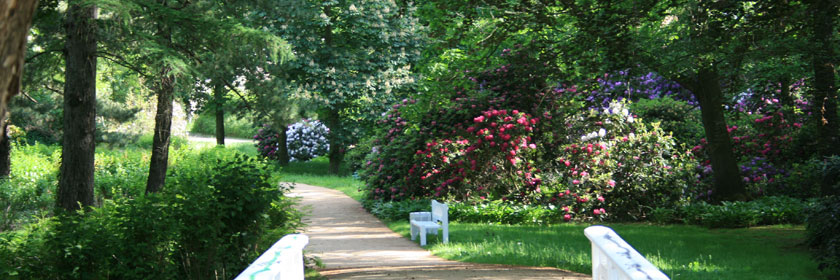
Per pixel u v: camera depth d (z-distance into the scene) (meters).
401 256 10.41
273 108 13.01
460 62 13.66
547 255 8.95
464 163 15.95
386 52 27.95
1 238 6.75
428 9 13.66
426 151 16.56
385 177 18.20
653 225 14.16
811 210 8.43
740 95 17.19
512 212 14.52
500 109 16.53
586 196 14.84
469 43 13.29
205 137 48.19
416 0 18.34
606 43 10.45
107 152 21.23
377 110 27.47
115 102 22.97
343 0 26.50
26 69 11.64
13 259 6.29
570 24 13.66
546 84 16.56
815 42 10.05
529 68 12.13
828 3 9.69
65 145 10.41
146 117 31.86
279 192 8.43
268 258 2.87
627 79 11.31
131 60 11.42
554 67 11.87
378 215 16.75
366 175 19.62
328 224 15.51
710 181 16.20
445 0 12.46
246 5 12.85
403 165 17.67
